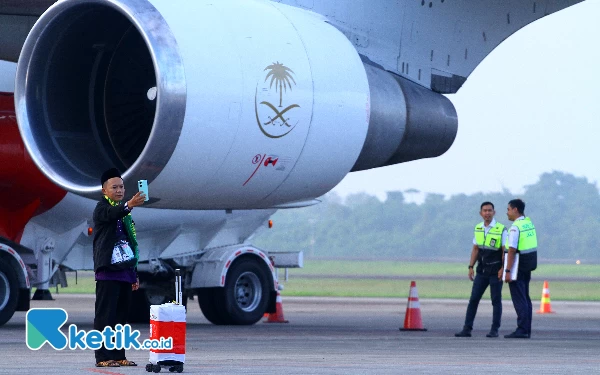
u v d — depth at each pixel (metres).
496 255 40.16
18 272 40.28
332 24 30.80
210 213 46.38
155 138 25.86
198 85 26.09
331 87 28.64
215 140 26.58
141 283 47.66
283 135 27.73
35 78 27.42
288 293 107.56
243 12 27.89
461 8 33.47
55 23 26.89
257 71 27.12
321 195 30.28
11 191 40.06
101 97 28.12
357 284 144.00
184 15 26.70
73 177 27.03
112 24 27.73
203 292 46.53
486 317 60.84
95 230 24.52
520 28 34.41
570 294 118.00
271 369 24.17
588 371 24.84
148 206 28.20
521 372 24.39
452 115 33.19
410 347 33.41
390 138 31.08
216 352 29.86
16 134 39.09
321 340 36.19
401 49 32.47
